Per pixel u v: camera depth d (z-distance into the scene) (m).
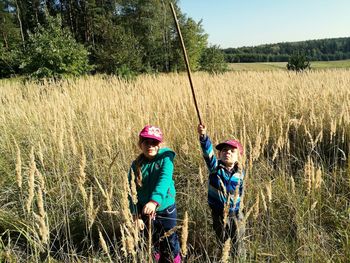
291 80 13.53
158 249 3.73
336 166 5.16
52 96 9.61
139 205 3.59
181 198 4.91
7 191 4.89
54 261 3.70
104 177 5.04
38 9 49.81
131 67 31.33
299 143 6.42
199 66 47.41
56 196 4.80
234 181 3.58
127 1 48.53
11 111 8.22
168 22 48.06
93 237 4.27
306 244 3.48
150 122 7.14
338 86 9.38
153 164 3.50
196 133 6.34
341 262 3.42
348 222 3.92
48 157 5.80
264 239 3.85
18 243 4.09
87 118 7.53
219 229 3.75
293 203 4.10
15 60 18.80
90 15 45.44
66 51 16.20
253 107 7.86
